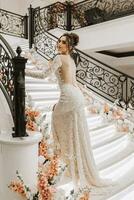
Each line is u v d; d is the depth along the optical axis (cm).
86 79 755
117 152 471
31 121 319
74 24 866
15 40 943
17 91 245
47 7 903
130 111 593
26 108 330
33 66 657
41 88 562
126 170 412
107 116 561
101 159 427
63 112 323
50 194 224
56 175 236
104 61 911
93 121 543
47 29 880
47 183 227
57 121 330
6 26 1005
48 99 524
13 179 233
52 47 765
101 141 474
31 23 844
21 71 246
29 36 845
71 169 325
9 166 234
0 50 382
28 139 235
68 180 325
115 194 329
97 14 797
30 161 237
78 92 327
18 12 1204
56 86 591
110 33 731
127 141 522
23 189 219
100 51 863
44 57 782
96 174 335
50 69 308
